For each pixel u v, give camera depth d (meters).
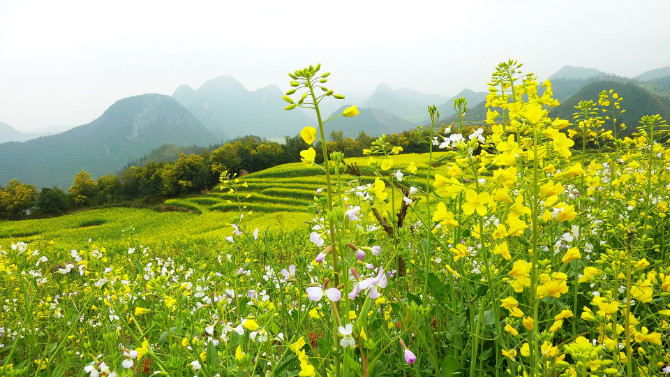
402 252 3.17
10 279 4.77
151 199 87.38
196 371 2.49
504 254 2.08
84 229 55.59
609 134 5.96
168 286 3.05
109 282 3.71
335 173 2.06
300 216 32.81
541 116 2.04
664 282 2.07
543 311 3.03
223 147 89.56
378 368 2.36
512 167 2.12
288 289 3.91
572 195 5.02
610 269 2.14
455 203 3.16
